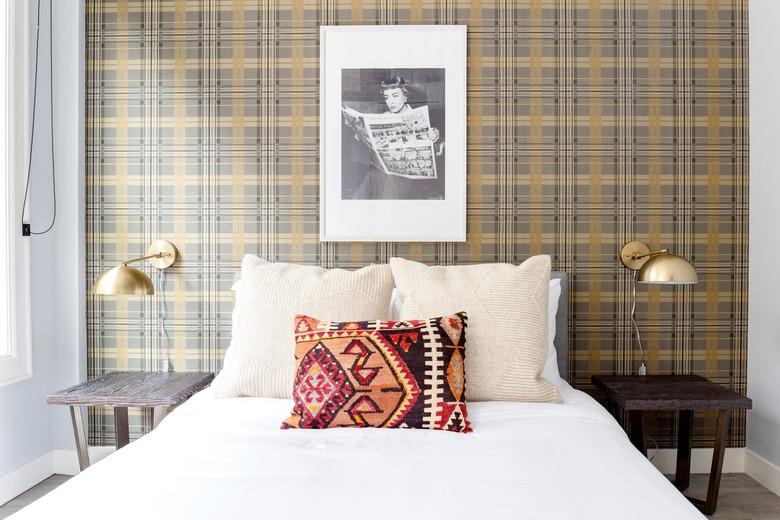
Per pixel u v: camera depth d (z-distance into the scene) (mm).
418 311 2031
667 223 2684
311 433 1681
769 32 2539
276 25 2693
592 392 2691
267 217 2715
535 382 1949
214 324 2725
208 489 1262
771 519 2293
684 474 2535
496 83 2682
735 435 2734
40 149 2619
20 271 2494
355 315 2047
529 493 1246
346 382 1737
